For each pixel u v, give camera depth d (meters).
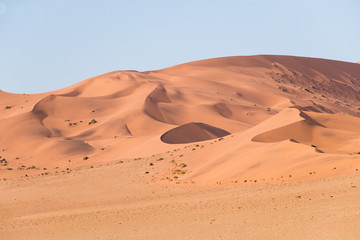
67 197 98.25
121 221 68.94
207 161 116.44
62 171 142.88
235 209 65.94
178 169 114.00
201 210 68.81
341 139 126.12
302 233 50.81
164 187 98.94
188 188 93.94
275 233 52.31
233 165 102.62
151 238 57.44
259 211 62.56
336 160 86.12
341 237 47.47
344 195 62.50
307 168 86.00
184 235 56.84
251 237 52.22
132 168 124.88
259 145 112.31
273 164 94.69
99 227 67.06
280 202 65.38
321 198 63.41
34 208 90.38
